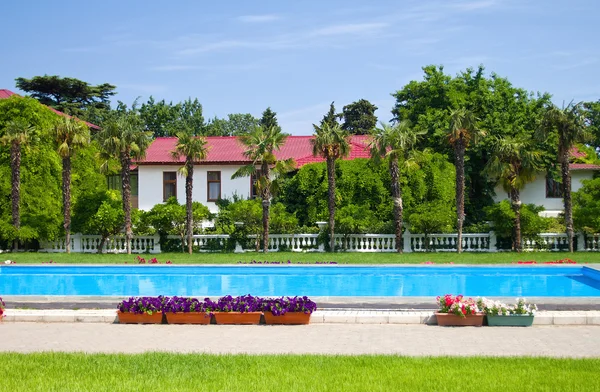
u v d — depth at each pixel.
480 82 38.94
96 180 37.88
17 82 63.72
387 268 25.06
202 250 33.31
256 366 9.62
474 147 36.00
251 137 32.03
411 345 11.28
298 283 22.86
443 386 8.46
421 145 38.59
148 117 65.75
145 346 11.40
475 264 24.92
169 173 40.47
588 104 47.53
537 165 35.78
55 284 23.09
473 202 38.59
